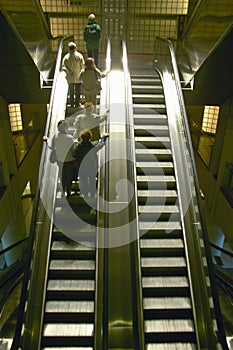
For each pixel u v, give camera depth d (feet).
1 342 14.56
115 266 14.47
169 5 34.73
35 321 13.21
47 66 28.32
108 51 27.43
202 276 14.49
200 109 36.11
